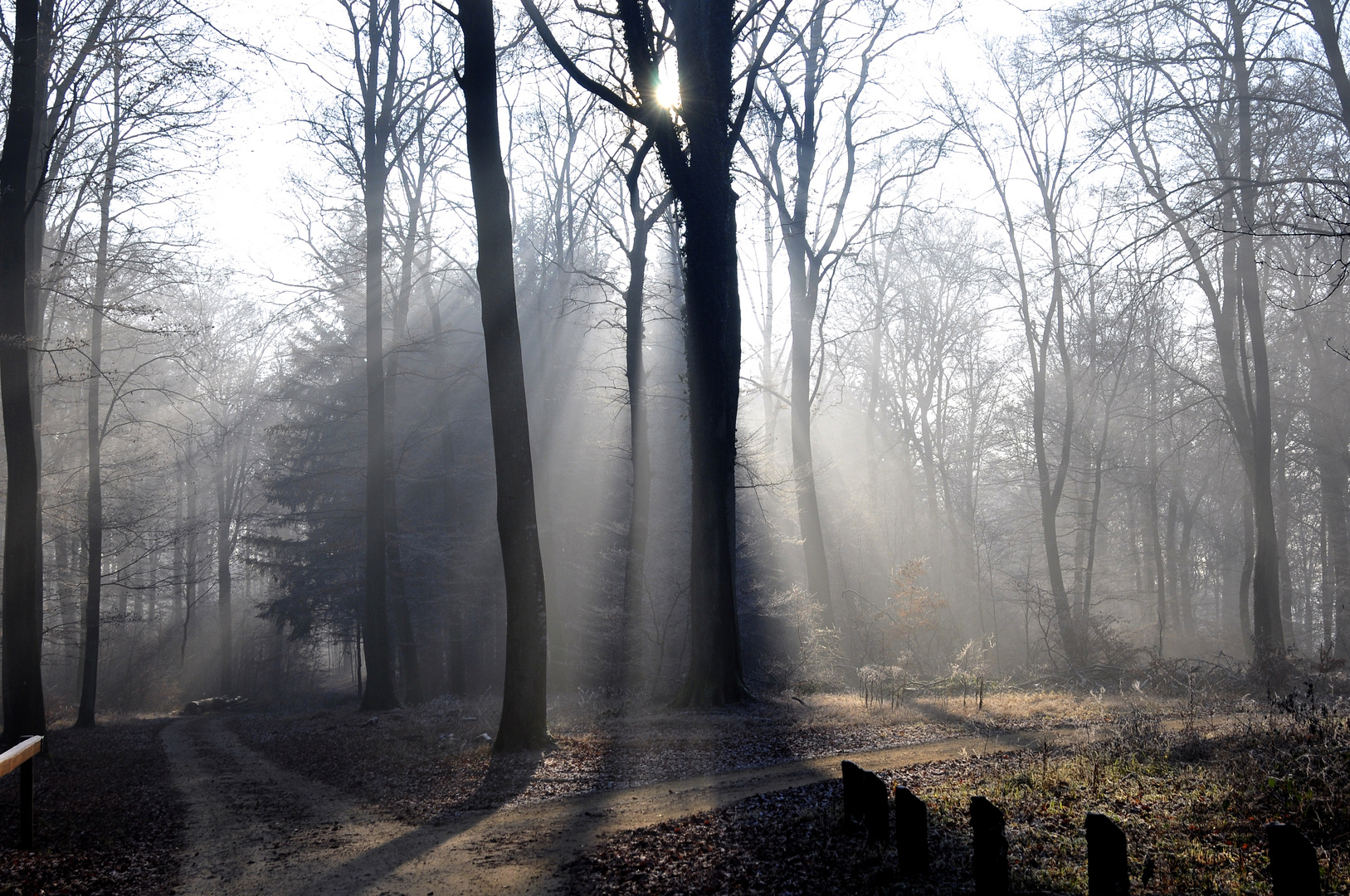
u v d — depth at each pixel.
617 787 9.93
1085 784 8.02
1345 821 6.20
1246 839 6.11
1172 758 8.99
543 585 13.14
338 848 8.19
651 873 6.50
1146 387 38.81
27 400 14.99
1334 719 8.48
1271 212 21.45
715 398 16.97
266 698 43.12
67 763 15.35
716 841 7.12
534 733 12.77
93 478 28.02
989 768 9.20
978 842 5.14
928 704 15.68
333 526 33.41
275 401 33.28
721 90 17.08
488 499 32.59
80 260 23.34
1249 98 16.73
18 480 14.84
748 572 28.48
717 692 16.78
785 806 8.07
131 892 7.04
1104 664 21.03
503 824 8.60
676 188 16.80
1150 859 5.57
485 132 12.97
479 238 13.05
